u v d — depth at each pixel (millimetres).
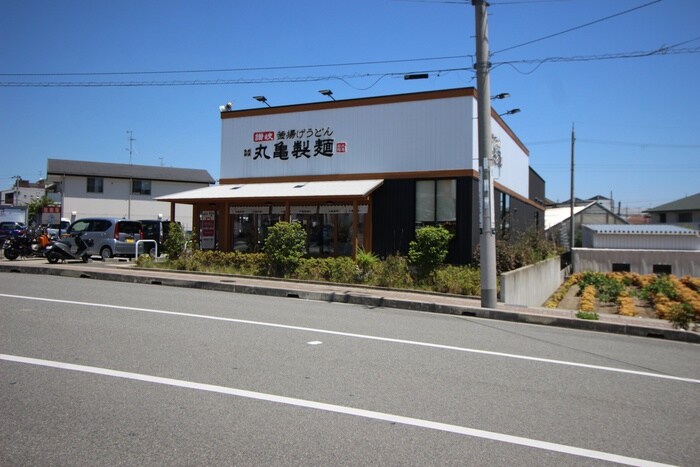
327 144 20125
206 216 21656
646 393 6074
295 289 13883
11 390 5461
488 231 11930
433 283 15102
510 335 9406
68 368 6246
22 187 84062
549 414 5258
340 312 11141
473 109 18062
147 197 46750
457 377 6422
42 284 13820
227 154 22031
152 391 5539
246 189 20359
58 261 20922
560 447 4477
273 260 16906
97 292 12594
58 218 26328
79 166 45531
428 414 5137
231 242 21266
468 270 15570
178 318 9531
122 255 22906
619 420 5160
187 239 19375
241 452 4164
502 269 16250
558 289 22641
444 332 9352
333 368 6609
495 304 11906
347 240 19516
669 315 10555
